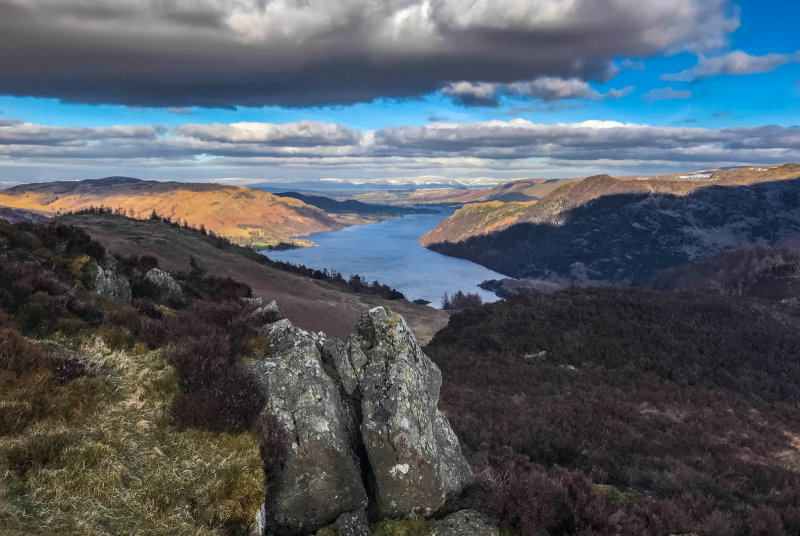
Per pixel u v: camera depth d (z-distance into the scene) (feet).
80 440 22.76
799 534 43.09
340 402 34.71
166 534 19.70
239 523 22.44
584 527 32.09
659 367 138.31
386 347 38.27
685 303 210.38
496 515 32.24
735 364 150.00
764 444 80.59
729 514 43.60
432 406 39.04
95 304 44.42
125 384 29.84
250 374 34.12
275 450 27.40
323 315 268.41
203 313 46.85
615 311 190.39
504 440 64.13
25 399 23.62
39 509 18.40
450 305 631.97
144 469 22.86
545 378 122.11
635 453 68.13
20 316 33.53
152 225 443.32
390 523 29.58
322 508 27.76
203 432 26.89
